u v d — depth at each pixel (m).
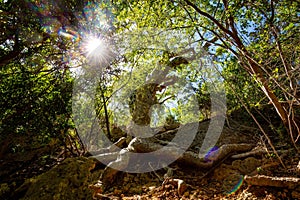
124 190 3.17
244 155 3.60
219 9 3.36
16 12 2.54
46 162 3.32
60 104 3.26
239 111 5.12
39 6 2.63
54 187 1.99
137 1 3.31
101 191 2.99
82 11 2.96
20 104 2.90
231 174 3.20
